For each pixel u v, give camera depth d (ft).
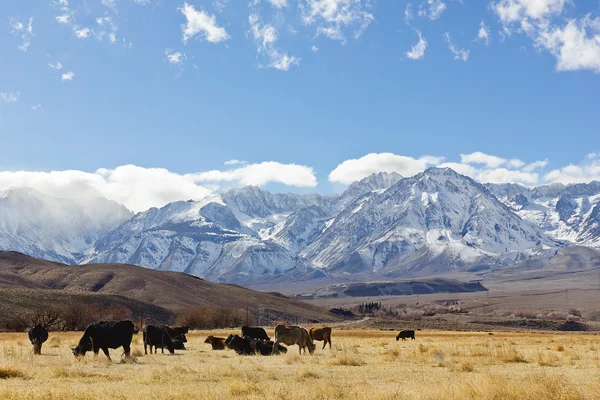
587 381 76.48
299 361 107.34
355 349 139.74
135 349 131.44
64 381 76.79
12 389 65.31
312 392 63.87
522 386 63.41
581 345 164.76
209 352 137.59
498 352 114.11
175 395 63.05
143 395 63.67
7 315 431.84
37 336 134.31
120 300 600.80
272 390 66.18
